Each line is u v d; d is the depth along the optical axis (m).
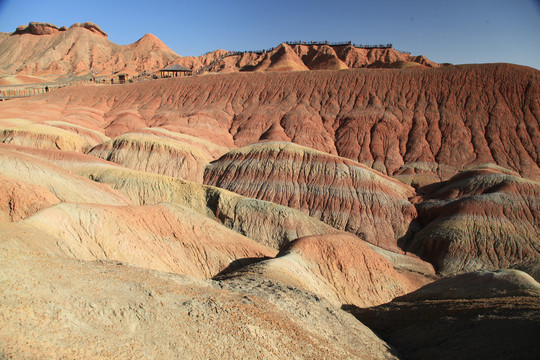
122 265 18.28
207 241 37.31
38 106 112.62
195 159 73.12
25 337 11.04
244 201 50.56
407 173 80.81
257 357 15.09
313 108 101.25
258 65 180.25
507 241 49.62
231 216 49.38
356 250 36.34
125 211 33.72
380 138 90.12
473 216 52.75
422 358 20.28
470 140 86.12
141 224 33.97
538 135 84.50
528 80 92.44
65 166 54.47
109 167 54.50
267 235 48.31
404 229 58.25
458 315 23.55
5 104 112.75
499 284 29.34
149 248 32.56
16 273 13.25
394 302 31.67
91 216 30.36
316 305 22.75
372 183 62.81
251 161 68.56
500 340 18.98
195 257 35.50
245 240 41.06
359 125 93.19
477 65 98.19
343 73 107.06
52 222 27.06
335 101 101.62
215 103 108.44
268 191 64.06
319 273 32.75
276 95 106.81
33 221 25.59
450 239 51.03
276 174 65.56
